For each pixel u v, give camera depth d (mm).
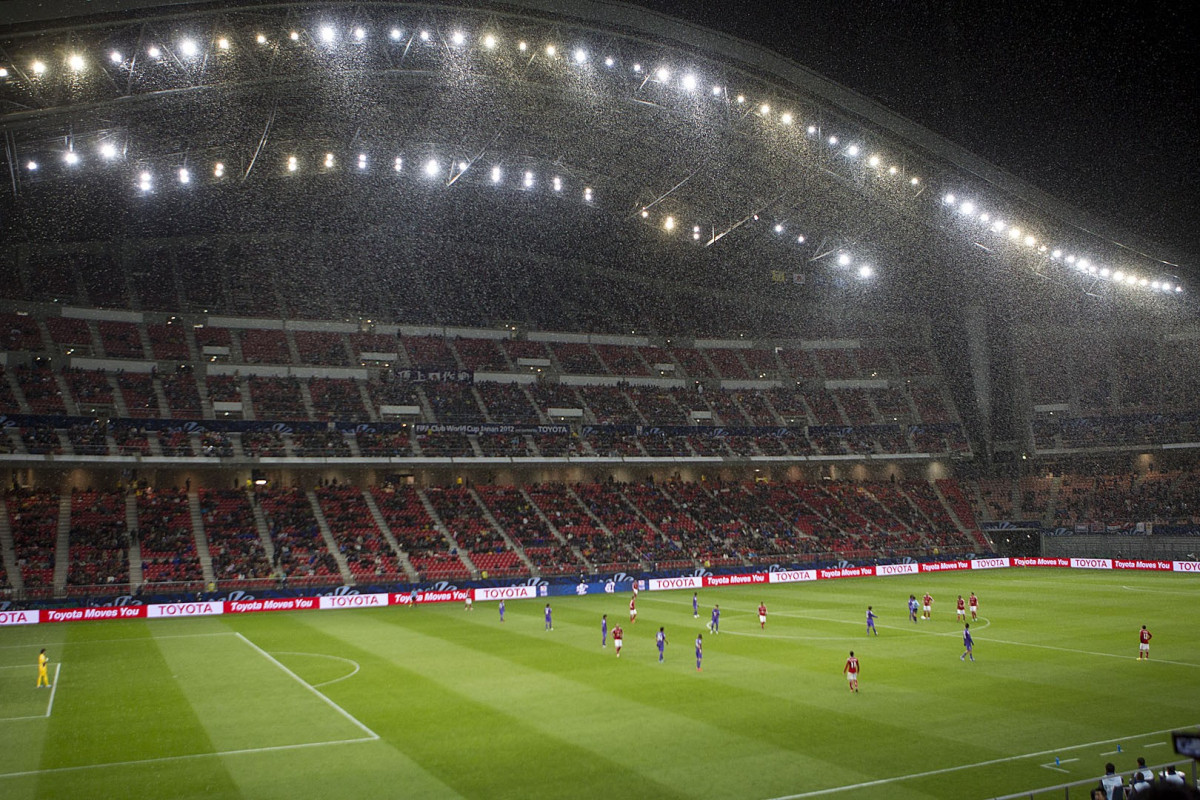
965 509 91500
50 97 46250
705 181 68750
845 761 22000
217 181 63125
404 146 62844
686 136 61500
